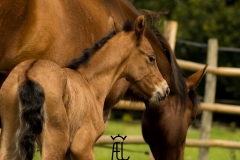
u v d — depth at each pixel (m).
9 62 7.27
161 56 9.68
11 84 6.34
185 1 35.50
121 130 20.03
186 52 32.62
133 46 8.23
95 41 8.23
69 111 6.76
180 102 9.70
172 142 9.71
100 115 7.56
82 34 8.12
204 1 34.31
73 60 7.60
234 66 32.47
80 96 7.02
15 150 6.31
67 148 6.67
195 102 9.91
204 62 32.50
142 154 15.84
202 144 13.60
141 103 9.88
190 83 9.96
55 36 7.57
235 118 27.95
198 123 17.67
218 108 14.03
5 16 7.16
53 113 6.44
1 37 7.16
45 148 6.43
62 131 6.55
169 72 9.71
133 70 8.33
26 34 7.30
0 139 6.41
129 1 10.03
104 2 8.84
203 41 33.09
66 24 7.82
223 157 16.31
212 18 33.41
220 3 34.16
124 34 8.21
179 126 9.70
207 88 14.17
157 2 33.75
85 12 8.30
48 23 7.50
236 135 20.38
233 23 33.28
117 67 8.06
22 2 7.27
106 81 7.91
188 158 14.84
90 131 7.17
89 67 7.70
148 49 8.39
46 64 6.65
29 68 6.46
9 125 6.31
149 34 9.59
